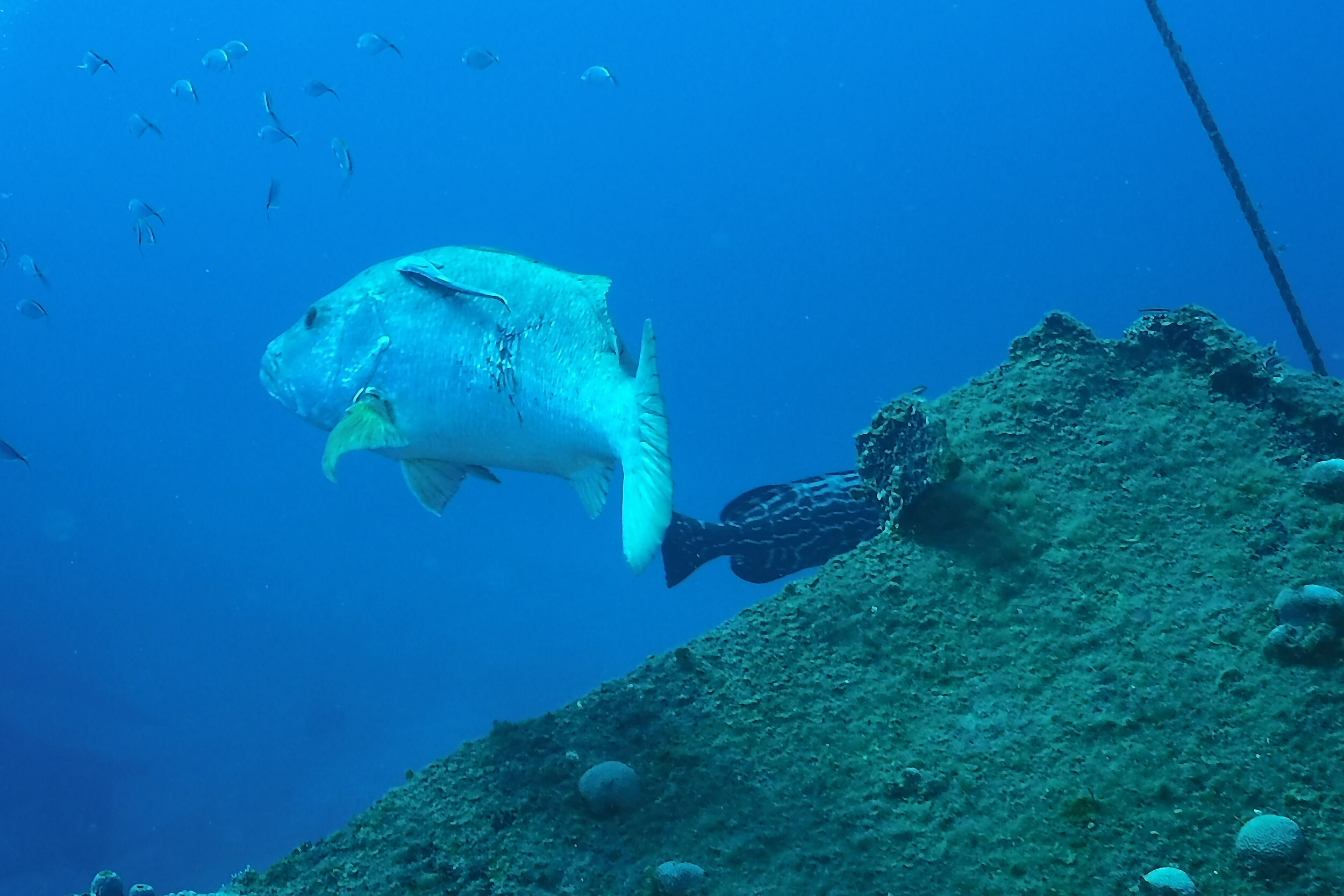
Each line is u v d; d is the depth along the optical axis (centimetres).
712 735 301
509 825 279
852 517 498
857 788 275
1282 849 223
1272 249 484
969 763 275
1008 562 339
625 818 277
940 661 313
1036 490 361
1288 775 248
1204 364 401
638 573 143
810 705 307
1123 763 262
